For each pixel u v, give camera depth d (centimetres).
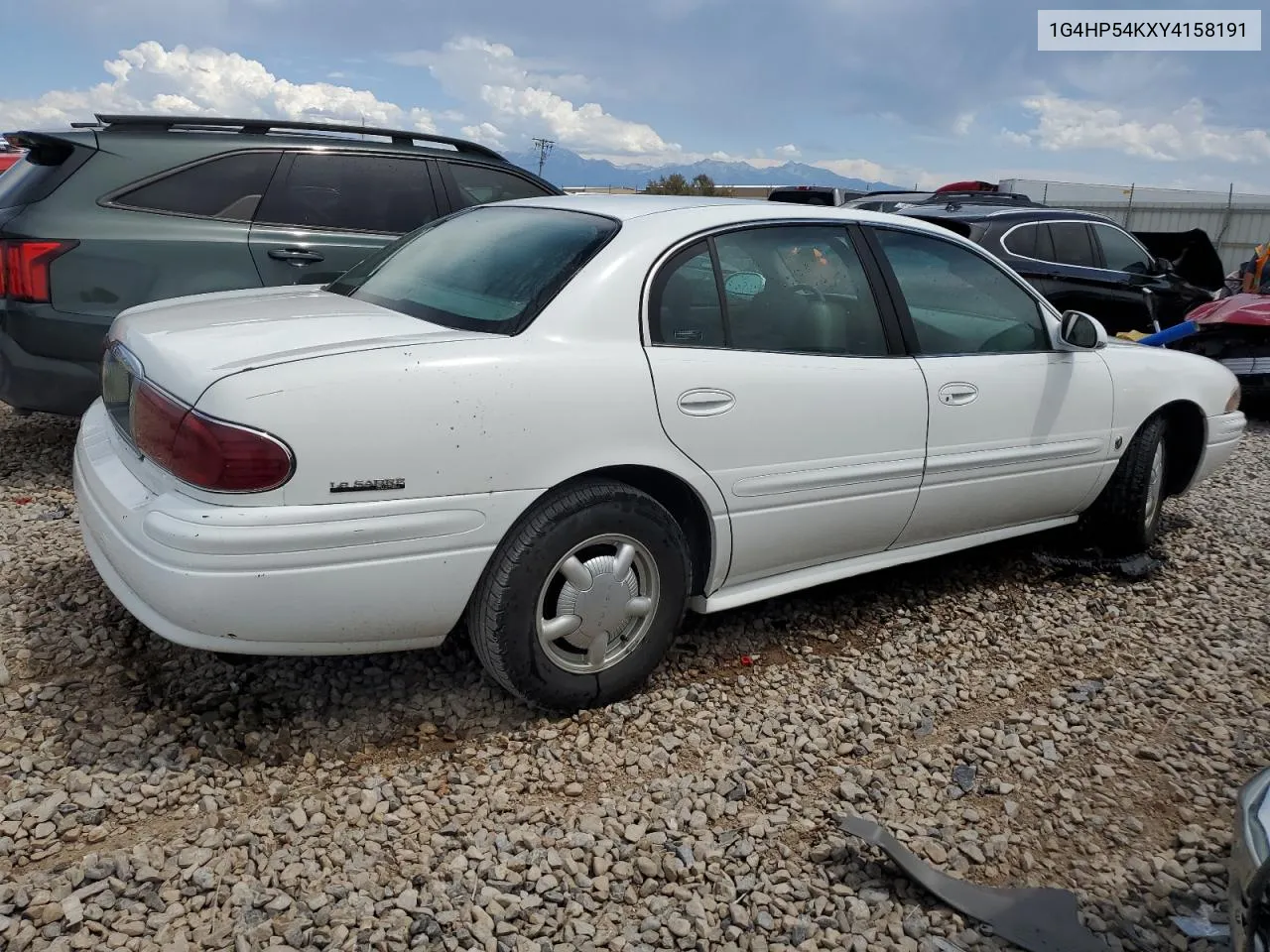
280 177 535
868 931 234
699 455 315
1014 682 360
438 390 266
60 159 498
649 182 4425
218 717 299
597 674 313
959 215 877
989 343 409
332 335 283
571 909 233
